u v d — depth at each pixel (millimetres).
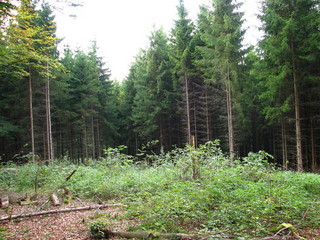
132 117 35031
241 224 5168
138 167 12172
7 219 5840
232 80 18859
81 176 10594
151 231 4773
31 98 21344
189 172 8203
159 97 29562
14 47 10016
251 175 8609
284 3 14961
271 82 15516
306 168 18953
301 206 5754
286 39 14023
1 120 22875
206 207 5812
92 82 31188
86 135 32406
